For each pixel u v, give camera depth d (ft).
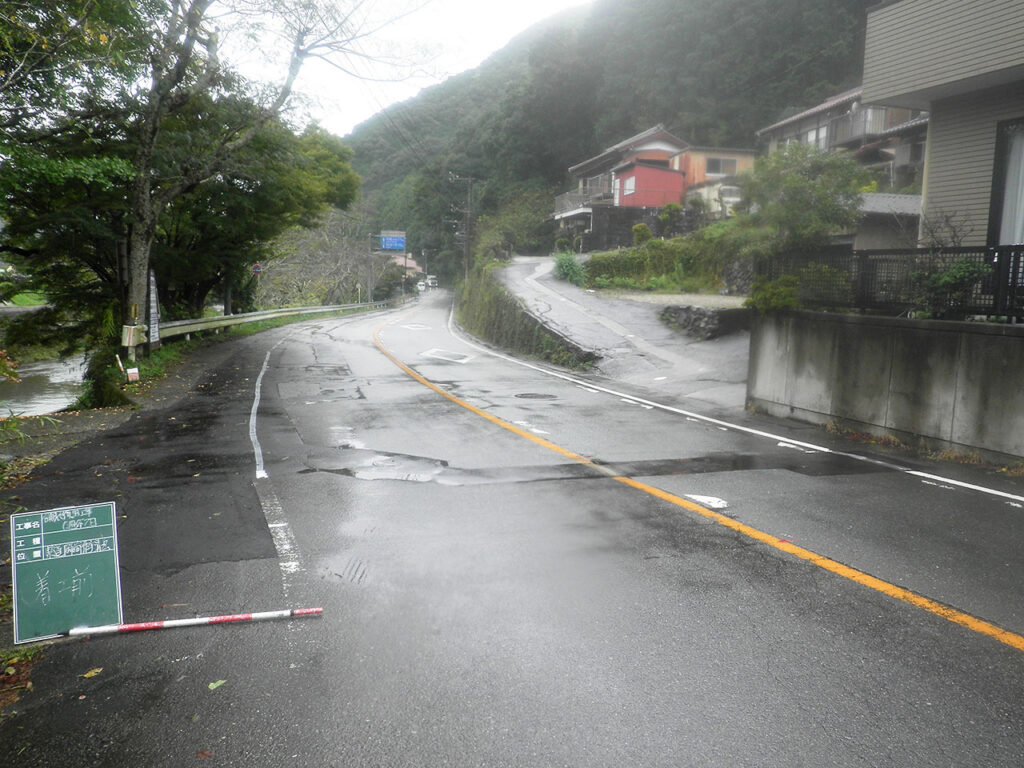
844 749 10.06
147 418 37.37
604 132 189.78
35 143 43.52
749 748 10.08
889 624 13.91
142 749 10.16
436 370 61.21
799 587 15.67
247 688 11.67
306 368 61.41
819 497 22.97
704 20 167.73
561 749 10.10
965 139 37.37
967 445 28.60
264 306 169.78
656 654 12.72
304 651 12.87
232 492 23.26
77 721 10.84
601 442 31.89
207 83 56.70
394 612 14.42
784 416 38.75
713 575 16.35
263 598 15.07
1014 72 33.12
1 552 17.79
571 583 15.88
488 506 21.77
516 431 34.27
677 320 71.36
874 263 33.94
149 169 54.70
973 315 29.63
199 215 73.67
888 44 37.86
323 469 26.48
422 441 31.81
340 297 207.31
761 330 40.52
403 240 242.58
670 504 22.08
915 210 65.21
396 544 18.35
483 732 10.51
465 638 13.32
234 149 61.21
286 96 61.77
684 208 129.08
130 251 57.77
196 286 88.63
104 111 48.16
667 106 169.99
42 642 13.30
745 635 13.43
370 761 9.89
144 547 18.10
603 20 202.90
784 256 39.68
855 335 34.06
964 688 11.64
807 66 152.97
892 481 25.11
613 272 107.34
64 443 30.94
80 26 31.99
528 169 219.61
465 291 161.17
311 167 82.48
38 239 63.10
